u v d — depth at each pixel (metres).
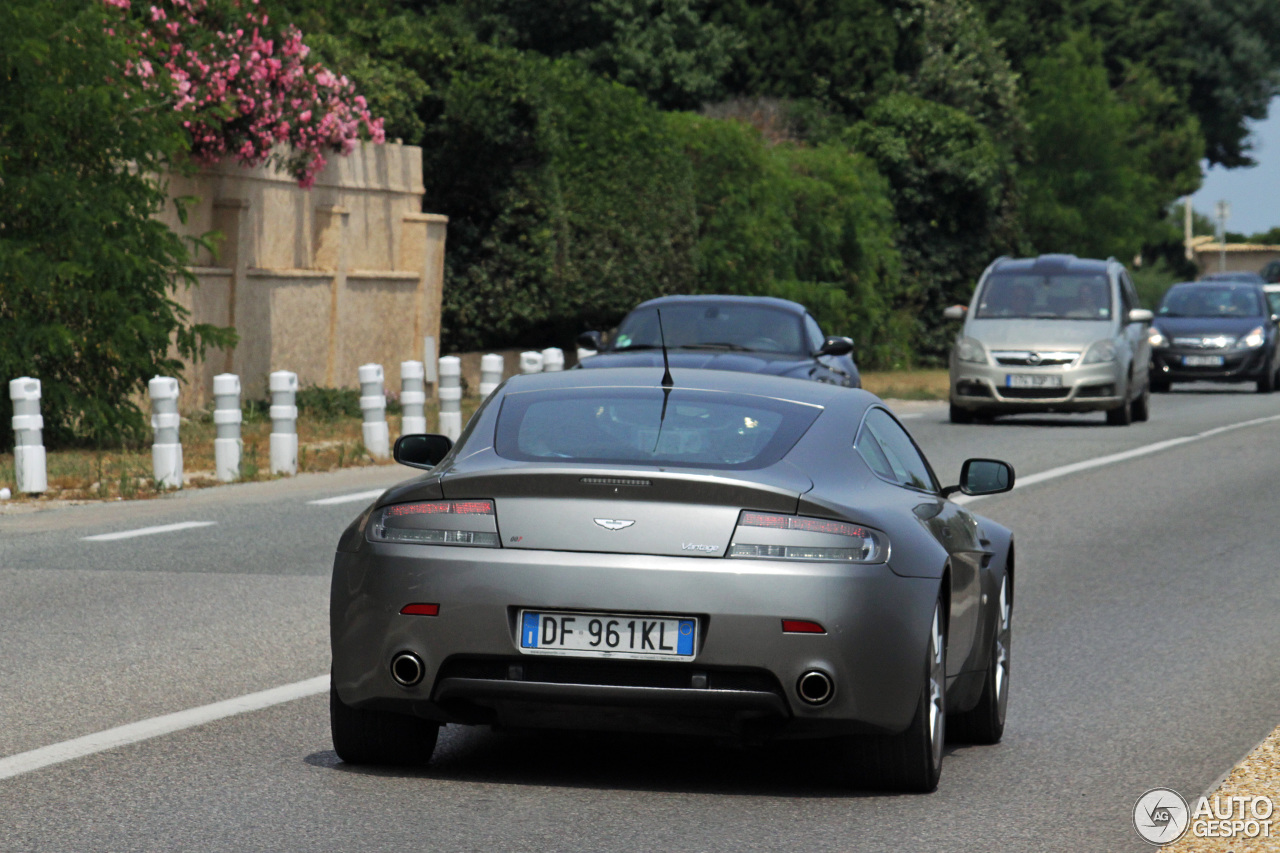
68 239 51.22
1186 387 103.19
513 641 15.60
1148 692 22.19
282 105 64.62
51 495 42.19
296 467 47.94
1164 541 36.84
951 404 68.06
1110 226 155.25
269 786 16.52
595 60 123.88
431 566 15.81
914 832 15.34
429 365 79.19
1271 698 21.80
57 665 22.47
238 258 65.44
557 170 90.38
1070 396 65.75
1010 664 22.73
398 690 15.96
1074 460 53.12
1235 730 19.97
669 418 17.30
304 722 19.42
